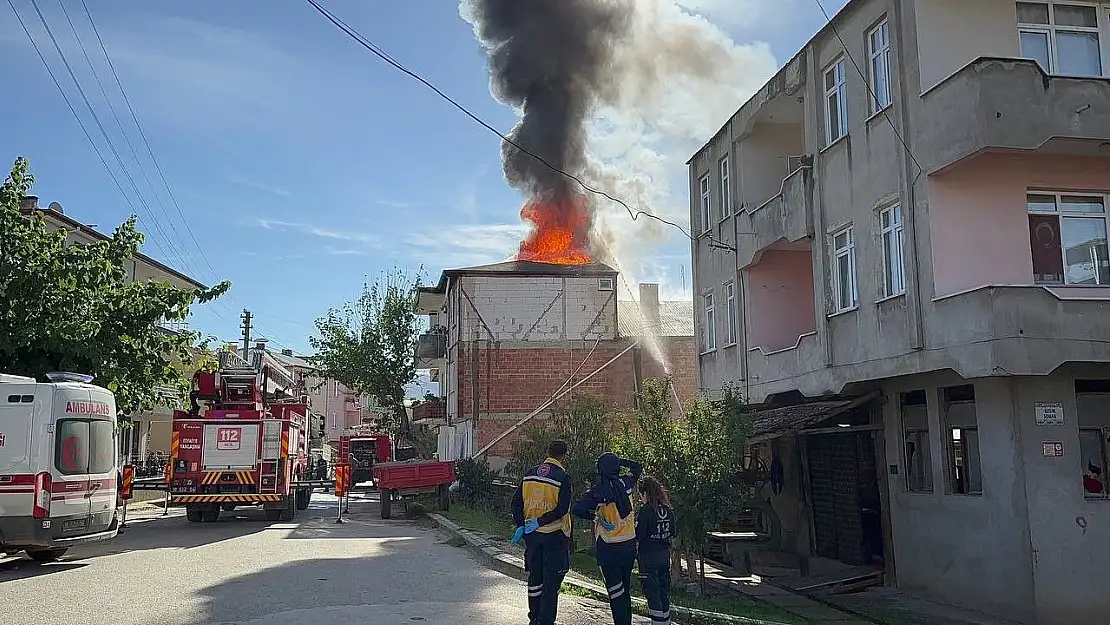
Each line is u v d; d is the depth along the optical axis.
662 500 8.53
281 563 13.19
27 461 12.54
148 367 18.38
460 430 33.38
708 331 22.84
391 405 42.84
